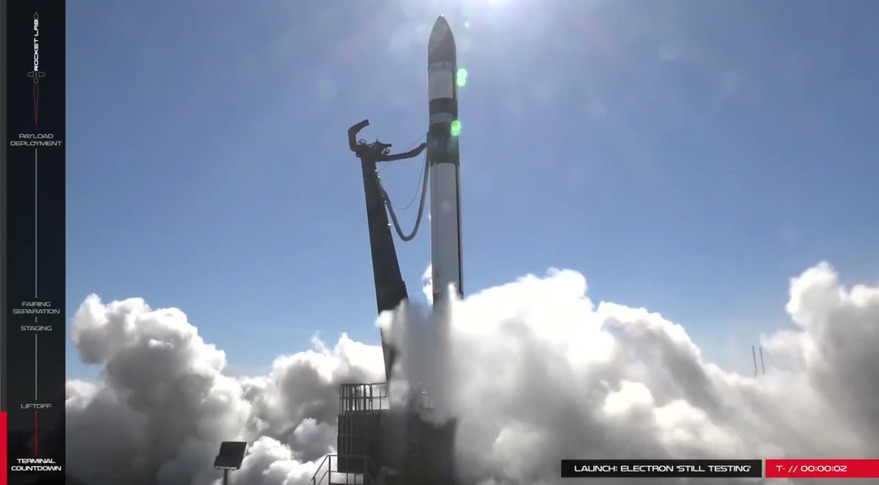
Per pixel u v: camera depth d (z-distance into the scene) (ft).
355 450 90.84
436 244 107.04
